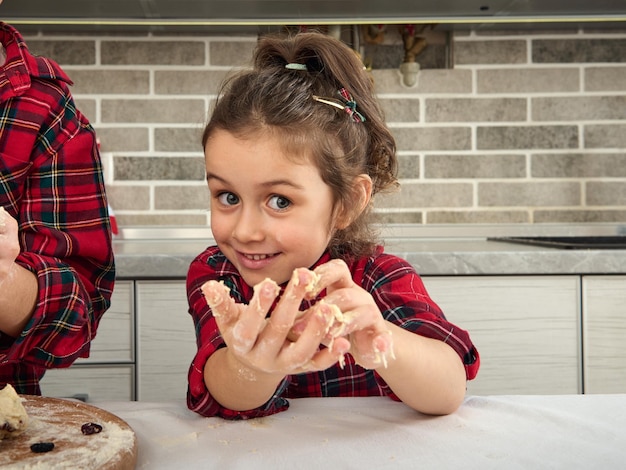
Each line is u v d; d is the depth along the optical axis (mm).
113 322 1789
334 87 934
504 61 2338
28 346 969
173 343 1797
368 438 747
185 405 908
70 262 1074
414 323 909
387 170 1036
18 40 1057
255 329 636
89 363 1790
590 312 1807
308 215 811
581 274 1805
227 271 1042
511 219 2359
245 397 805
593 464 665
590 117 2352
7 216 809
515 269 1793
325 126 843
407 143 2346
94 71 2303
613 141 2355
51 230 1031
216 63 2322
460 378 845
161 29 2285
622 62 2346
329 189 837
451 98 2340
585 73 2344
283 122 795
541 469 654
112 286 1123
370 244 1044
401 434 759
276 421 818
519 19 2170
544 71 2342
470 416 825
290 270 829
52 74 1070
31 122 1037
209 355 846
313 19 2164
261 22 2160
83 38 2295
